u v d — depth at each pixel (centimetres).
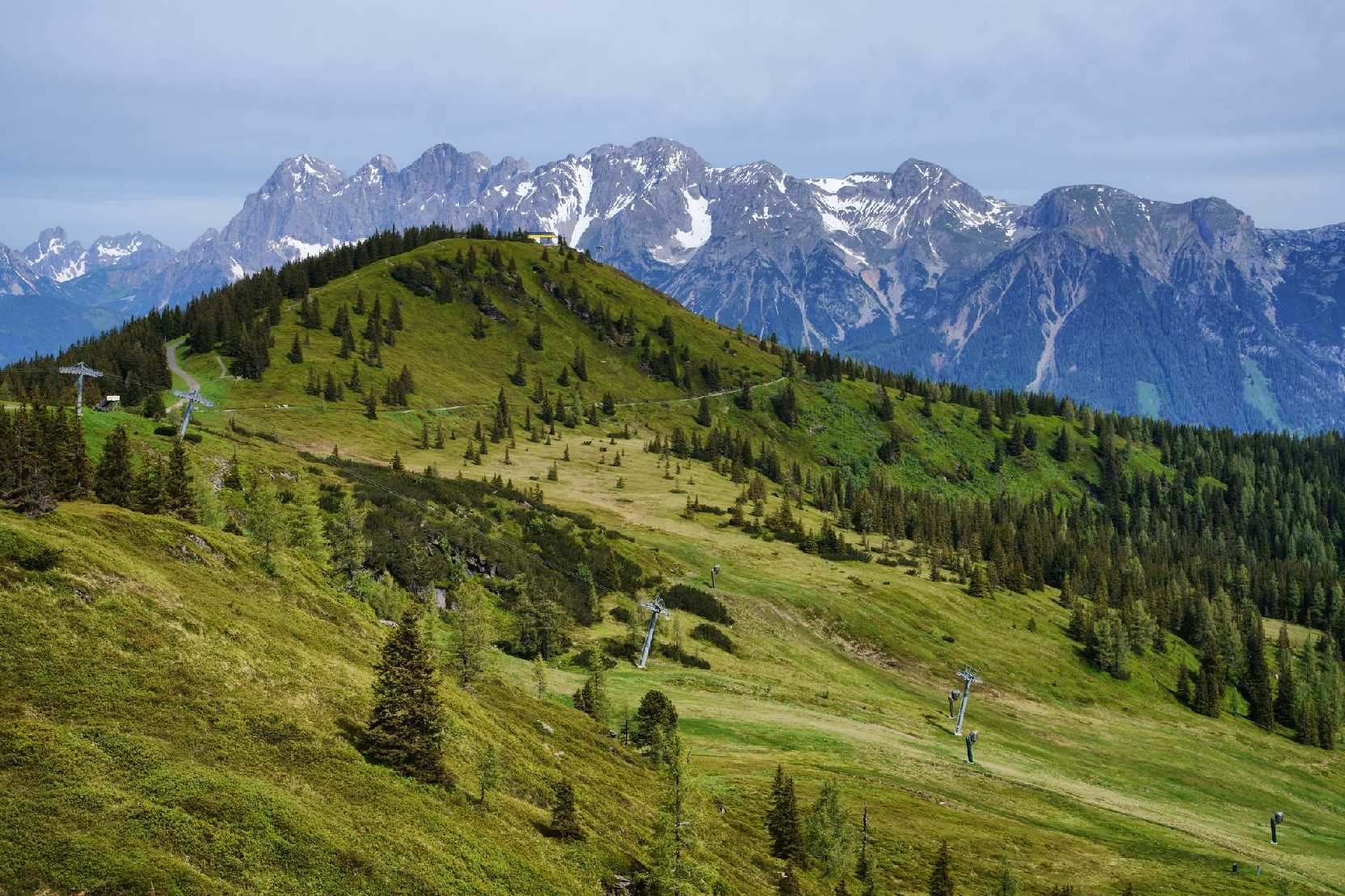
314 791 4853
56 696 4572
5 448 6394
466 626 8538
